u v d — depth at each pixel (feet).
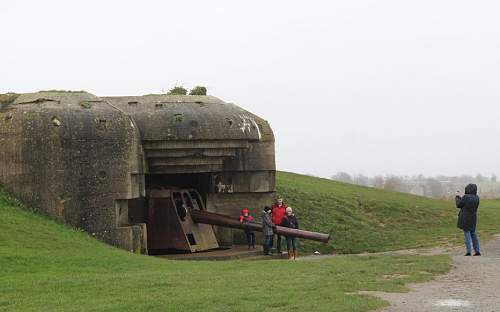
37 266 45.98
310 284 39.42
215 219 76.38
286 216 72.64
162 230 75.41
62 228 61.36
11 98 70.90
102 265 48.26
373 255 59.77
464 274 44.16
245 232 82.23
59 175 63.98
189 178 85.10
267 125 83.82
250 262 54.19
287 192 97.96
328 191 104.27
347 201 99.40
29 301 34.86
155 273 44.68
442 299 34.76
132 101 74.95
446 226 93.25
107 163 65.41
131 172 66.59
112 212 65.36
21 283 39.68
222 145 74.33
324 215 92.53
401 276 43.86
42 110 65.26
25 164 64.08
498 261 50.72
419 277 43.01
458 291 37.37
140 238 66.64
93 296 36.04
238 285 39.17
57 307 33.19
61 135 64.08
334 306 32.48
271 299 34.45
